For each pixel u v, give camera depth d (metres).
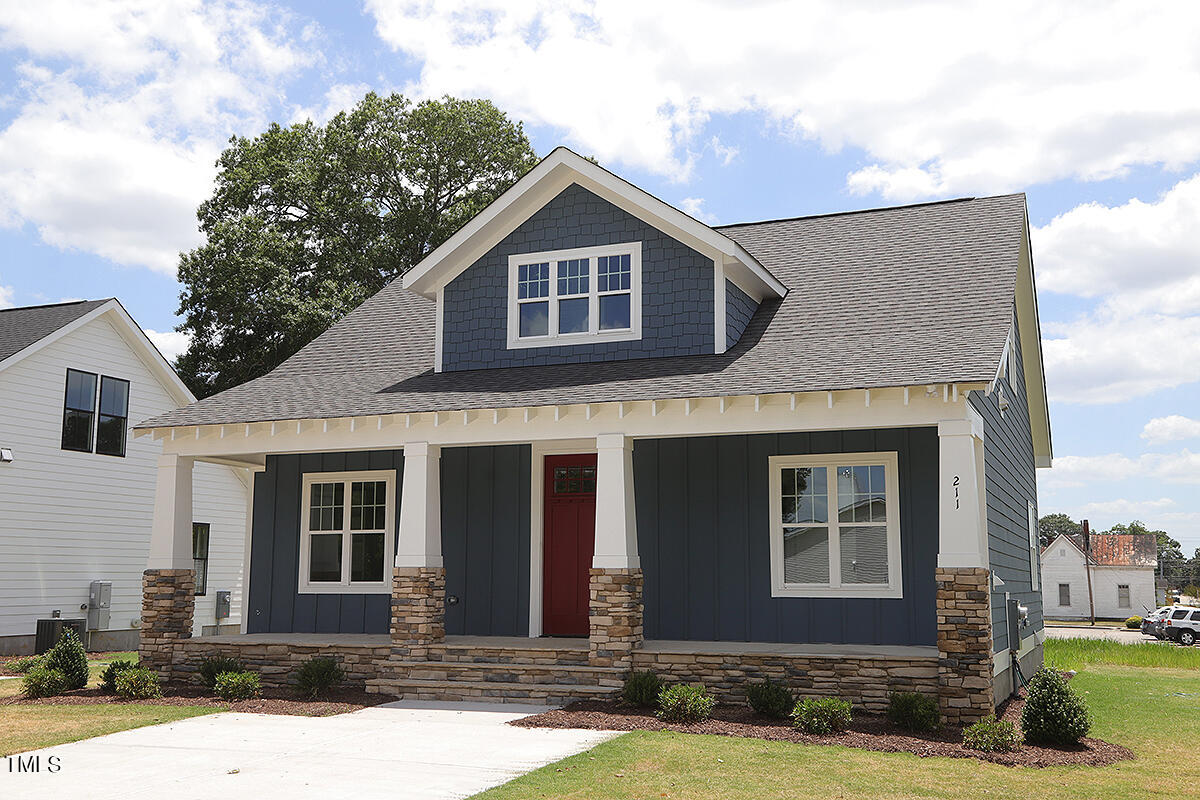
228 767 9.19
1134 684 19.66
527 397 13.69
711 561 14.43
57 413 22.66
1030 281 18.16
